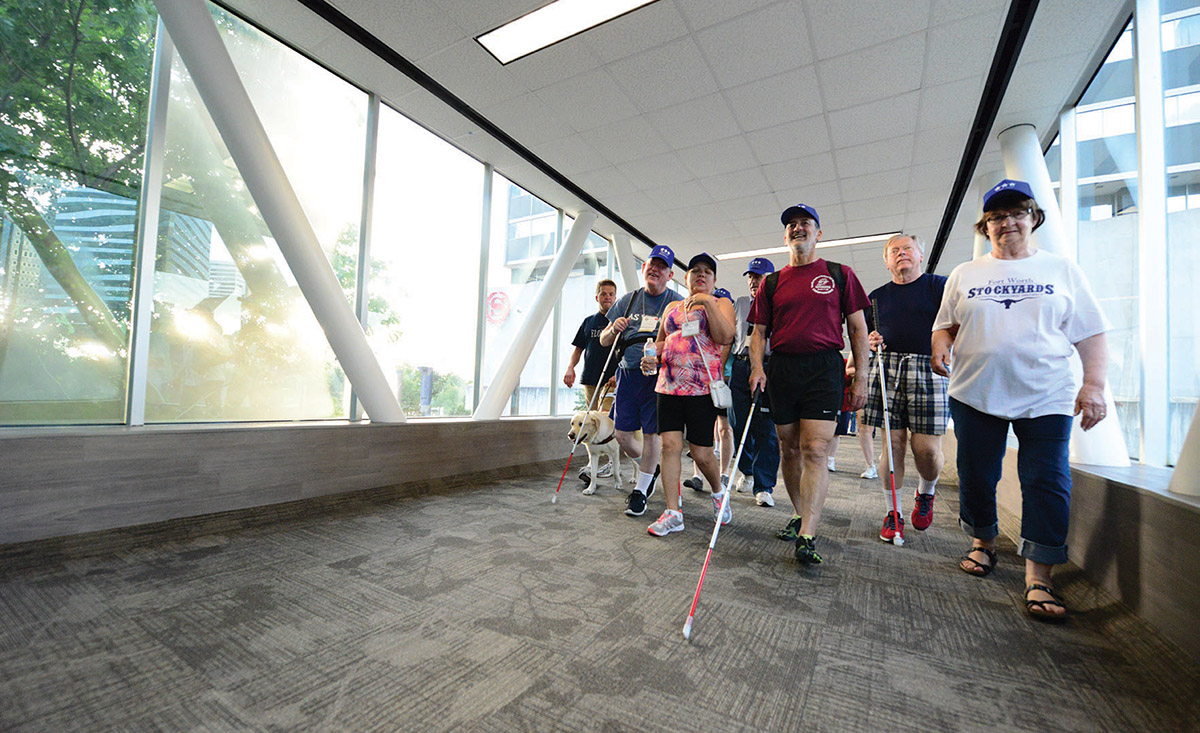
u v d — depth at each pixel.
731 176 4.79
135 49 2.62
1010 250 1.79
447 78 3.51
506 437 4.27
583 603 1.64
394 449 3.29
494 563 2.00
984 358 1.78
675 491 2.52
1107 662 1.32
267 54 3.16
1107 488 1.72
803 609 1.63
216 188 2.93
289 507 2.67
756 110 3.75
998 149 4.14
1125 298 2.72
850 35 2.97
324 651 1.29
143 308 2.60
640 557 2.12
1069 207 3.52
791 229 2.25
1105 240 3.01
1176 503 1.30
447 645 1.34
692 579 1.88
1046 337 1.68
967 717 1.08
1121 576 1.57
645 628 1.47
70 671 1.16
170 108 2.75
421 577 1.83
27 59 2.31
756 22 2.91
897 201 5.23
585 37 3.08
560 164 4.67
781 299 2.23
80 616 1.45
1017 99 3.46
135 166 2.62
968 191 4.93
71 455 1.98
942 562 2.12
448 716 1.04
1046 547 1.60
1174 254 2.30
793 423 2.25
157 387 2.68
